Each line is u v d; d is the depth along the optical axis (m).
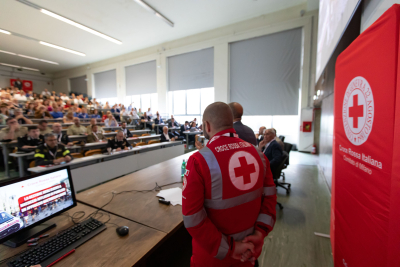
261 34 6.32
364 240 0.91
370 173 0.85
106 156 3.03
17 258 0.78
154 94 9.38
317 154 5.78
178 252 1.63
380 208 0.77
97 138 4.54
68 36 7.23
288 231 1.94
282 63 6.23
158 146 4.39
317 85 3.83
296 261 1.54
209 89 7.76
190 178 0.66
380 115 0.77
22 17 5.84
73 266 0.75
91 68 11.04
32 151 3.09
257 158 0.76
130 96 10.02
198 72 7.79
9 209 0.87
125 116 8.37
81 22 6.27
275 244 1.75
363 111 0.93
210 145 0.71
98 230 0.98
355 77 1.02
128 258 0.80
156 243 0.89
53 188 1.05
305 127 5.92
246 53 6.75
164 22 6.48
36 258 0.77
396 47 0.67
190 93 8.23
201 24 6.74
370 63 0.85
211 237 0.61
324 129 3.95
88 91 11.45
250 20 6.47
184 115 8.47
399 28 0.65
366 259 0.88
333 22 1.98
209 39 7.27
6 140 3.34
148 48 8.86
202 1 5.41
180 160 2.65
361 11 1.30
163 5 5.53
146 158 3.91
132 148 3.64
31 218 0.94
